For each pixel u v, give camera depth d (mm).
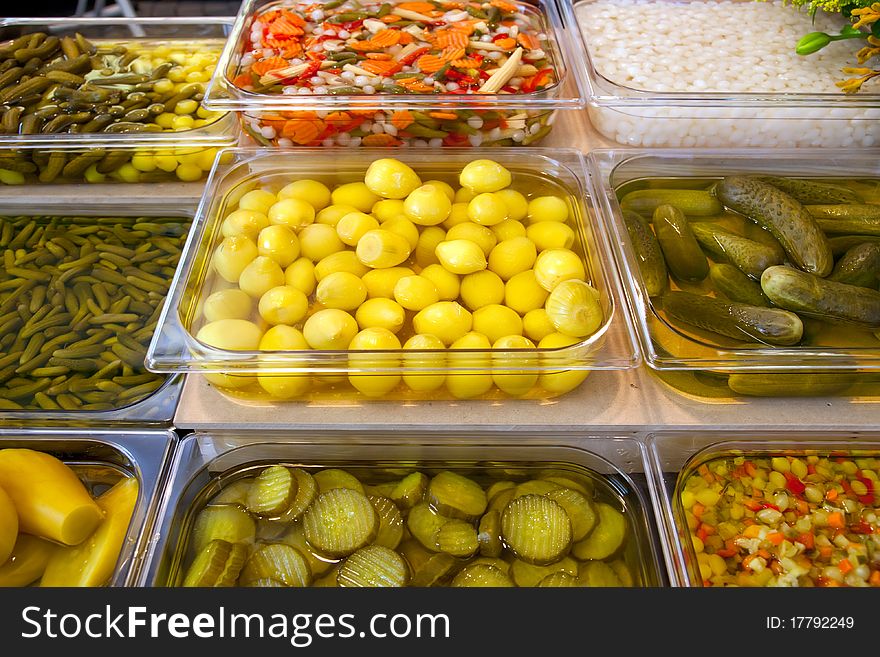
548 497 889
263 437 945
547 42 1367
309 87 1220
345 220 1045
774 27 1440
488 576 837
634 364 926
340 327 925
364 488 922
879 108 1205
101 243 1196
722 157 1226
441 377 938
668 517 854
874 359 916
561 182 1180
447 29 1350
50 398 979
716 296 1034
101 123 1252
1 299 1103
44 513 830
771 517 886
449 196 1124
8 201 1267
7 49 1407
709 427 959
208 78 1386
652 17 1476
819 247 1019
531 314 978
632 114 1257
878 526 885
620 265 1058
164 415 962
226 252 1001
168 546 853
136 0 2555
